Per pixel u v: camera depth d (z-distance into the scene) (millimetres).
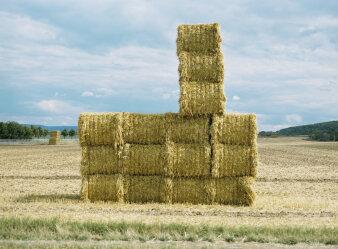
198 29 13508
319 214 11547
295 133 158000
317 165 28062
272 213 11664
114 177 13578
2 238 8438
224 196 13242
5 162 29000
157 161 13359
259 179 20000
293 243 8180
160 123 13531
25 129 92938
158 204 13047
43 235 8648
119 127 13445
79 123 13641
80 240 8414
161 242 8320
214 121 13133
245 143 13219
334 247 7949
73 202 13305
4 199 13594
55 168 25016
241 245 8094
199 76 13344
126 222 9461
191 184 13336
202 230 9008
